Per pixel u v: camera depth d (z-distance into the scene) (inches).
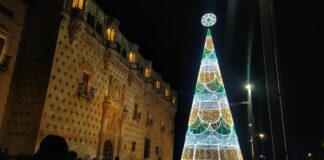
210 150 925.2
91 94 1038.4
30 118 810.8
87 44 1040.2
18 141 797.2
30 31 912.3
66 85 914.1
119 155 1253.7
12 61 847.7
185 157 950.4
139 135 1509.6
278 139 203.6
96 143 1080.8
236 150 930.1
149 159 1638.8
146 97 1649.9
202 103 981.8
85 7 986.1
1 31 805.9
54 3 917.2
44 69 854.5
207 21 1005.8
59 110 874.8
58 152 177.6
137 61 1545.3
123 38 1365.7
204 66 1029.2
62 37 900.0
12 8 854.5
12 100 840.9
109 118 1182.3
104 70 1165.1
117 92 1268.5
